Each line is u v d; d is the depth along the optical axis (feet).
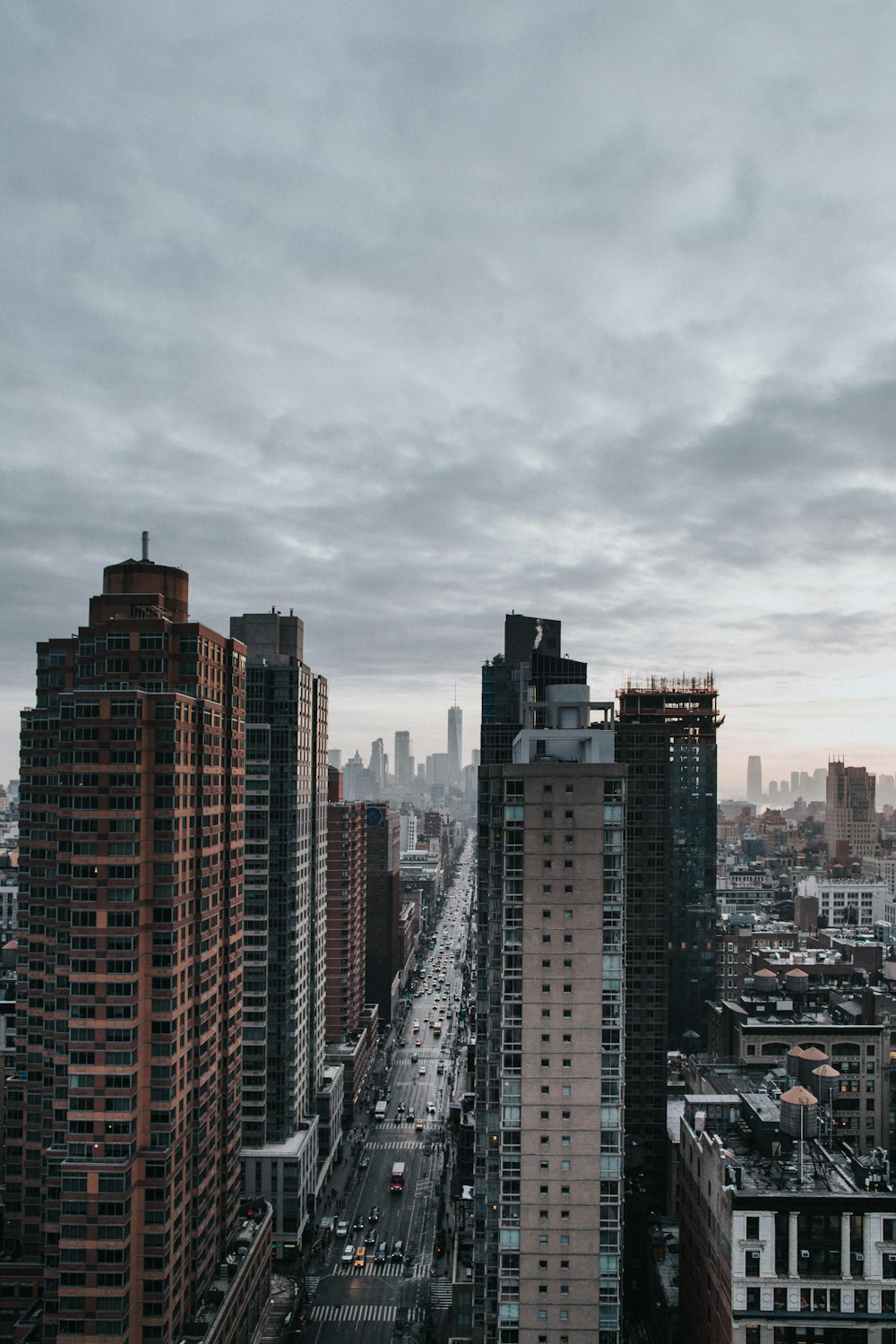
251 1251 507.71
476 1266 459.32
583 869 411.95
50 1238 420.36
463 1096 638.94
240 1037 530.27
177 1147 431.02
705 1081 583.17
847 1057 617.21
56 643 536.83
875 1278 370.32
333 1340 524.93
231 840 510.99
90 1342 400.67
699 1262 433.48
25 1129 519.60
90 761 416.46
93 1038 410.93
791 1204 373.40
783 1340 369.71
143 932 421.59
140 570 487.61
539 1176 409.08
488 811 466.29
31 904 525.75
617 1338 405.18
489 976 449.06
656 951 640.58
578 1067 409.90
